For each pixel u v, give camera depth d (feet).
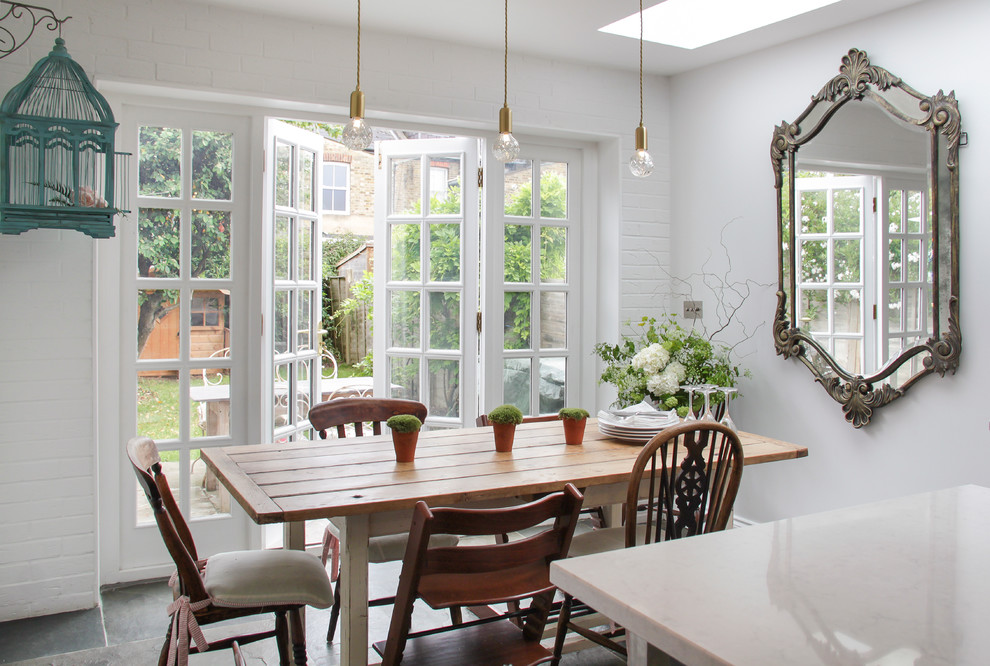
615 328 14.67
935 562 3.87
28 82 9.12
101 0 10.37
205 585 7.02
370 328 32.37
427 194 13.75
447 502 7.02
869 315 11.25
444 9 11.23
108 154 9.48
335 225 32.32
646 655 3.42
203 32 10.98
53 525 10.23
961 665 2.73
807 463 12.35
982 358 9.92
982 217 9.91
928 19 10.54
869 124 11.23
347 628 7.00
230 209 11.78
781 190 12.62
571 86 13.85
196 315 11.65
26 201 9.24
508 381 14.33
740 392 13.55
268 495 6.86
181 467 11.59
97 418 10.74
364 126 8.29
